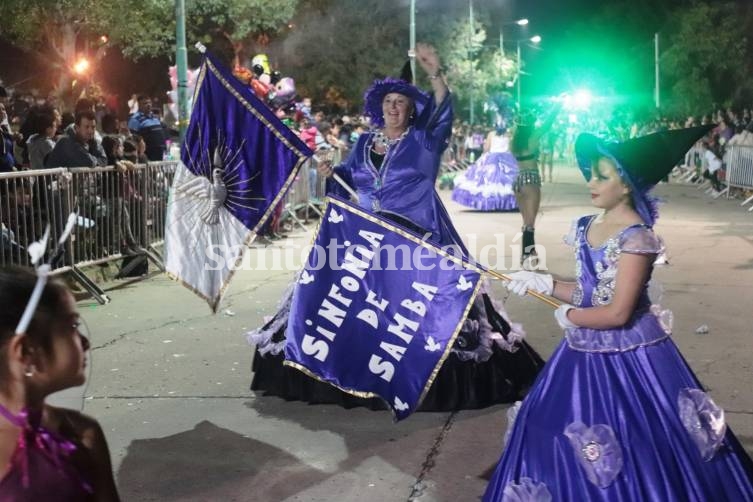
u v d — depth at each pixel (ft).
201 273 16.26
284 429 16.17
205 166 16.34
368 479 13.94
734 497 10.32
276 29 83.35
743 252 36.63
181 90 40.63
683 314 24.91
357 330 15.24
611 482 10.07
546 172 99.81
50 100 52.31
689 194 68.03
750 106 141.79
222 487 13.67
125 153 32.30
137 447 15.30
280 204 18.31
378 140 17.08
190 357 20.98
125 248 31.09
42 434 6.12
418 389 14.93
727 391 17.93
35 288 5.95
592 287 10.60
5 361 5.91
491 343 17.10
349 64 114.93
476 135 93.91
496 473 11.05
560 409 10.60
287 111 47.42
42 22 63.62
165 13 64.28
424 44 16.70
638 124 112.88
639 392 10.42
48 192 26.45
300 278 15.49
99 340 22.61
